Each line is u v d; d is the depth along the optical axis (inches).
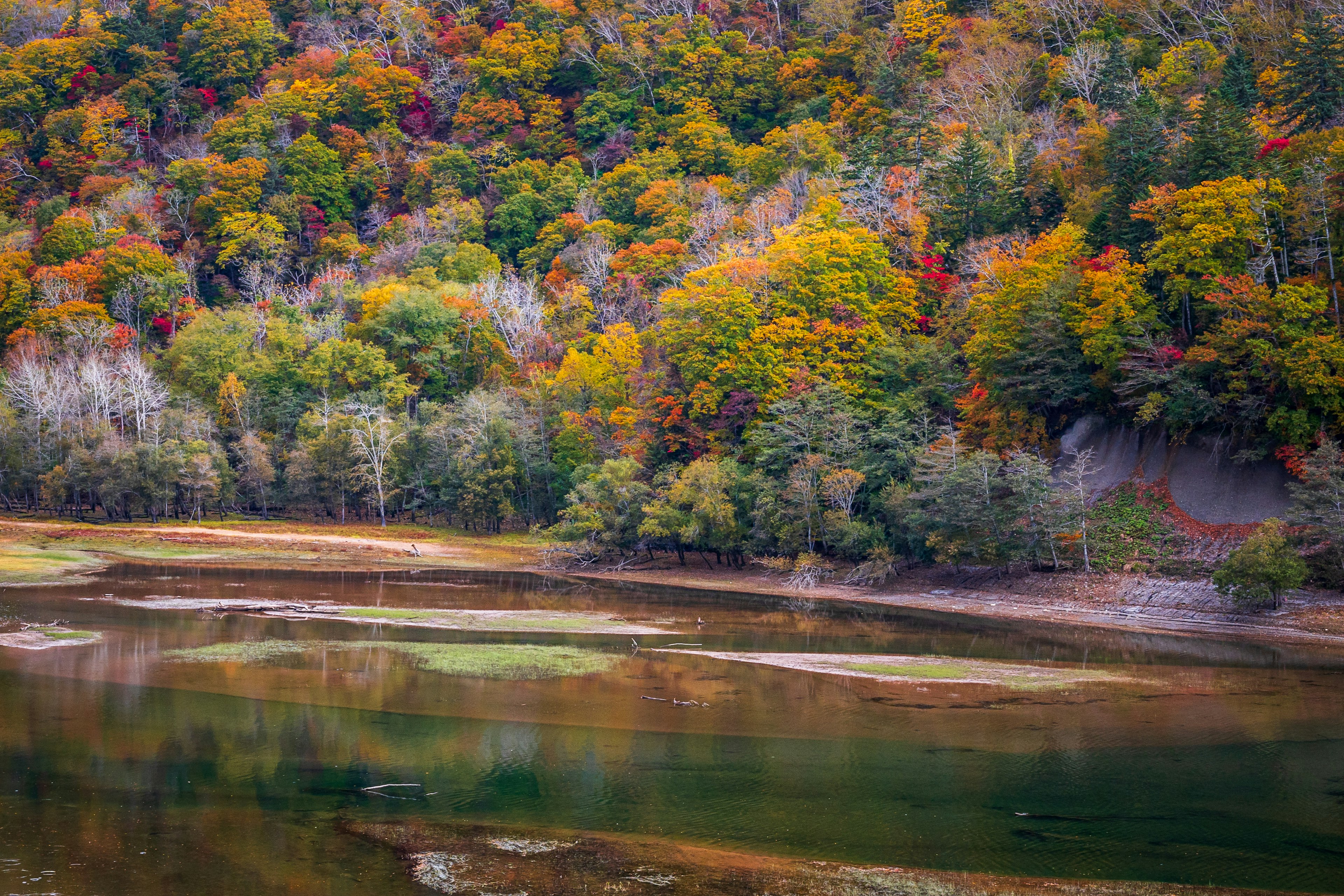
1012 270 2551.7
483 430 3695.9
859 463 2518.5
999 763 952.9
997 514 2151.8
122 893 629.9
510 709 1130.7
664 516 2723.9
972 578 2321.6
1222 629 1800.0
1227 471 2076.8
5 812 769.6
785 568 2632.9
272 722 1055.0
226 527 3533.5
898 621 1975.9
